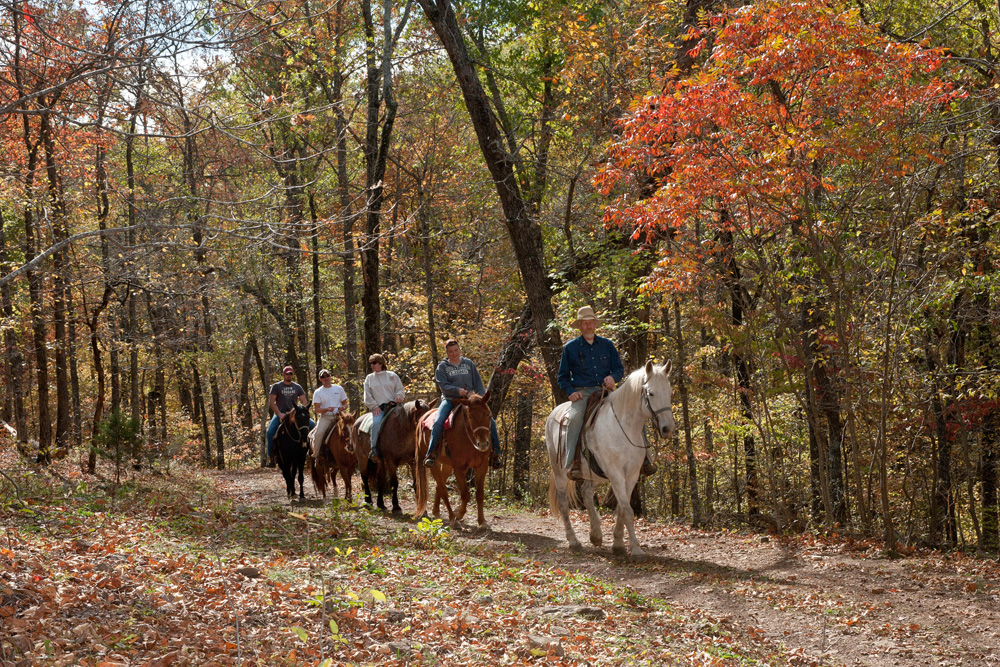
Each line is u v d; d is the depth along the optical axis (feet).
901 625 22.77
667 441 56.08
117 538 25.62
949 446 55.72
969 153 39.58
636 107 32.19
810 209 33.60
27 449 51.88
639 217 33.81
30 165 43.19
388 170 84.58
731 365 49.29
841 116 31.48
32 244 49.37
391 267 92.48
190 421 98.53
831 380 41.60
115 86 22.89
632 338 53.42
